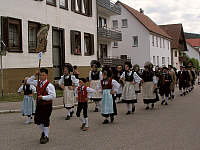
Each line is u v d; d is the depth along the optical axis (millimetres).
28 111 9664
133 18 44719
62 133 8094
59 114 11734
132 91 11414
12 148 6566
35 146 6723
